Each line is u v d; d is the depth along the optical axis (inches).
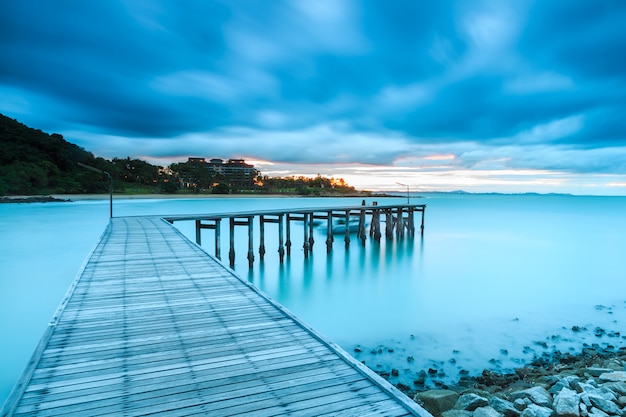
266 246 1085.8
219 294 239.5
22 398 117.6
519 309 517.7
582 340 409.1
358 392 124.6
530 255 949.8
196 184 4677.7
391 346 387.9
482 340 404.5
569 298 575.8
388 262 851.4
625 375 271.9
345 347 384.5
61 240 1072.2
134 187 4005.9
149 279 276.1
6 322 482.6
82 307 211.3
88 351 154.2
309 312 503.8
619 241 1194.6
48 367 139.1
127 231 565.9
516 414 228.1
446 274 734.5
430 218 2080.5
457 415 226.8
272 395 122.0
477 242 1165.7
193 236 1318.9
